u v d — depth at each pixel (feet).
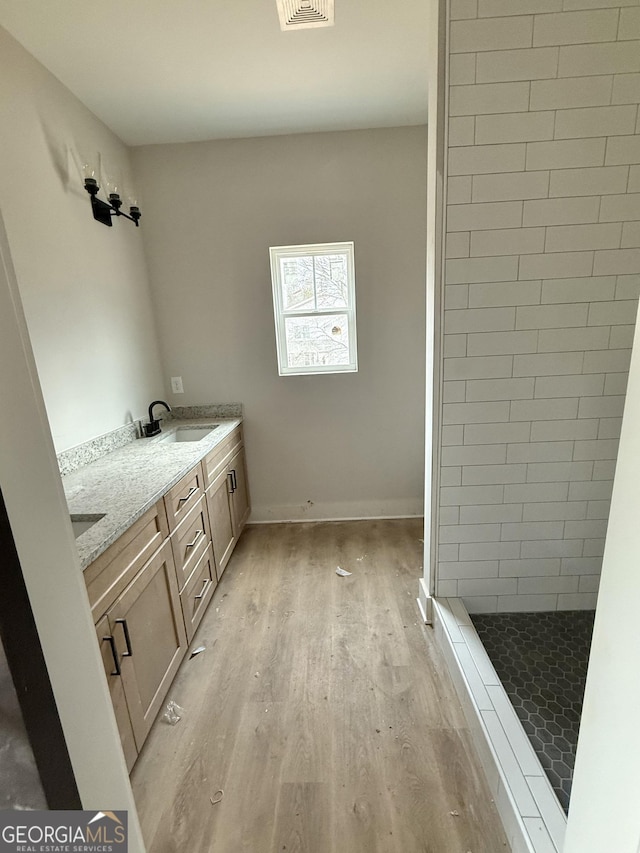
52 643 2.00
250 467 10.32
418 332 9.55
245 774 4.43
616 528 2.08
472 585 6.27
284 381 9.84
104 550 3.81
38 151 5.78
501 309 5.25
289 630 6.62
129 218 8.07
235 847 3.79
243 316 9.52
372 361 9.70
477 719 4.47
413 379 9.80
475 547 6.12
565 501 5.89
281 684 5.58
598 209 4.94
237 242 9.18
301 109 7.70
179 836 3.89
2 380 1.76
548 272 5.13
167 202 9.01
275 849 3.75
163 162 8.84
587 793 2.43
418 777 4.30
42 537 1.95
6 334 1.79
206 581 7.00
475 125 4.74
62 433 6.06
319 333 9.84
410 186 8.86
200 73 6.43
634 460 1.93
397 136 8.66
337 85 6.97
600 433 5.64
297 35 5.71
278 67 6.40
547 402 5.54
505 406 5.57
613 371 5.42
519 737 4.21
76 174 6.66
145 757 4.66
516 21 4.46
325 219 9.04
